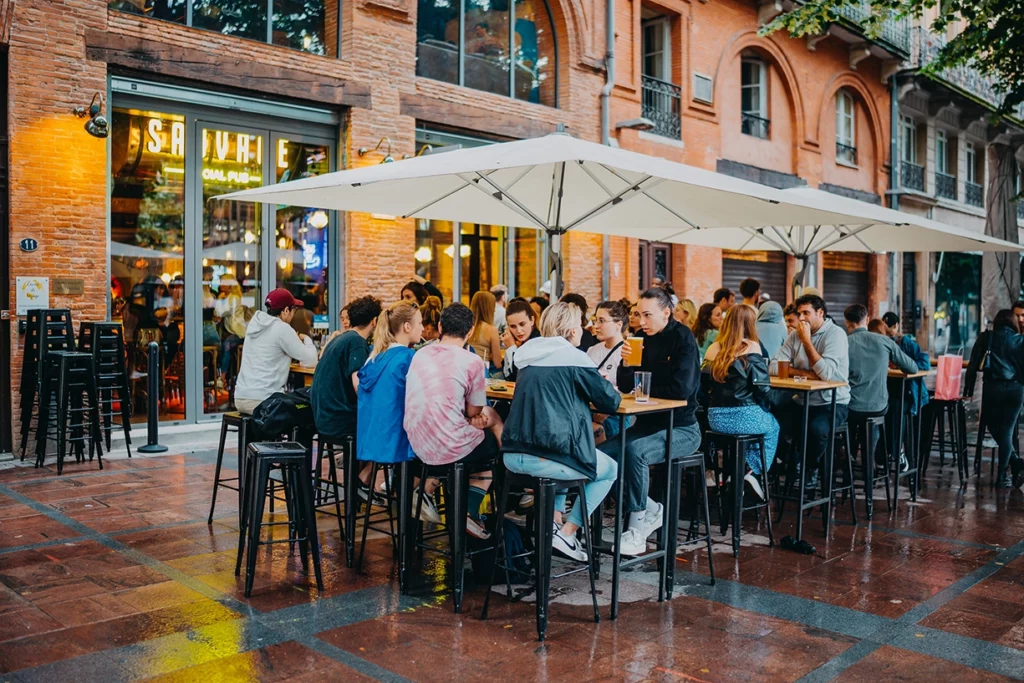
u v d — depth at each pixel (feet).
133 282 31.86
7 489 24.39
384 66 37.99
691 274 55.06
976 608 16.72
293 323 36.35
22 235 28.22
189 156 33.12
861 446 24.94
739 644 14.76
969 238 29.25
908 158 80.43
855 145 72.13
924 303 82.33
